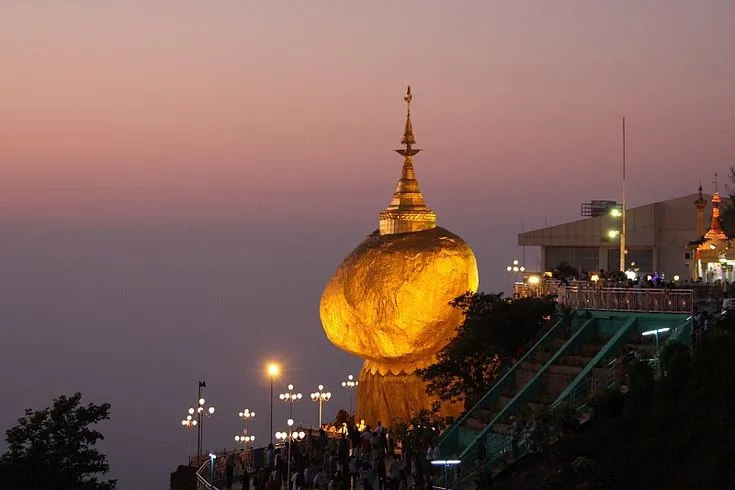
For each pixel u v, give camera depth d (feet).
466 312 261.03
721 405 165.07
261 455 254.47
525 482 178.91
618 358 200.85
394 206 297.33
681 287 224.94
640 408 175.01
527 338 248.52
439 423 238.89
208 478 244.42
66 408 234.58
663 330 200.85
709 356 170.40
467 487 194.70
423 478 209.67
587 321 226.99
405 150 300.40
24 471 224.12
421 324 277.64
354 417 294.87
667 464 162.81
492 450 204.95
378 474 215.72
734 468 153.89
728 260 268.21
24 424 234.99
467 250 287.48
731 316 190.70
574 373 213.66
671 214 347.56
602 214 378.94
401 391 281.74
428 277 278.05
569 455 173.78
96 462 238.27
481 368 250.37
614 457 166.71
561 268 305.32
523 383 230.27
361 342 287.07
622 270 291.58
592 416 181.37
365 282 282.36
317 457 241.76
